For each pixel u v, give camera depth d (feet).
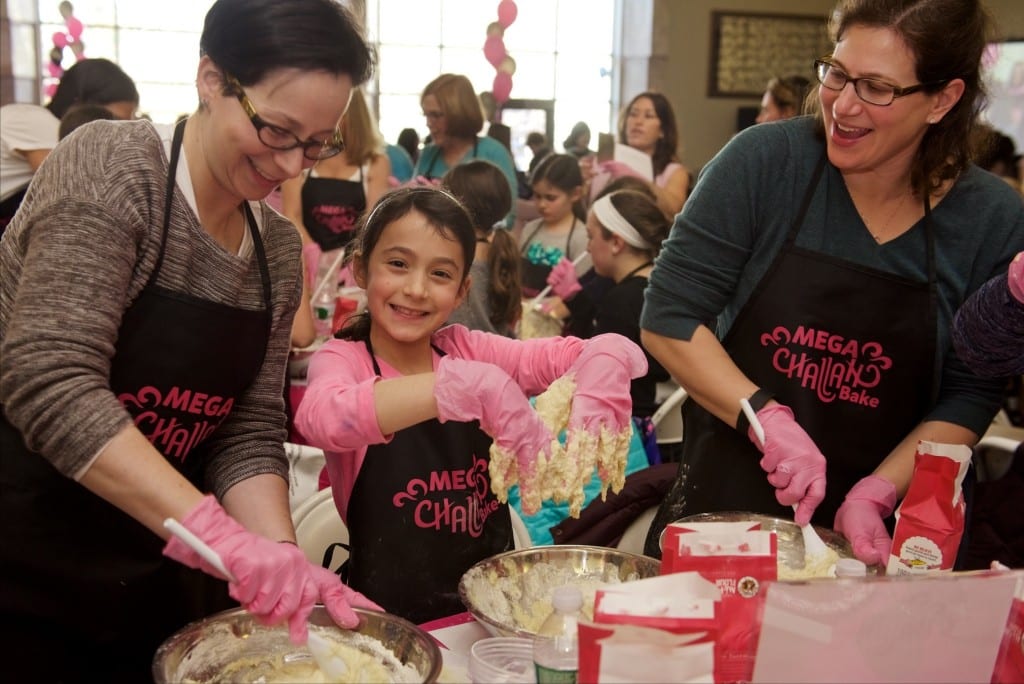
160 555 4.15
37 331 3.33
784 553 4.82
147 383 3.80
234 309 3.95
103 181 3.48
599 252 9.64
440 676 3.51
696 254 5.28
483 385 3.70
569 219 13.52
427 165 14.39
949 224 5.11
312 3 3.36
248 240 4.07
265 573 3.25
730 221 5.20
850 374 5.18
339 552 5.74
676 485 5.83
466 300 6.91
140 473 3.31
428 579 4.90
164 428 3.94
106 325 3.46
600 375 4.03
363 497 4.88
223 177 3.65
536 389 5.09
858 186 5.10
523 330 10.16
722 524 3.67
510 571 4.50
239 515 4.10
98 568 3.99
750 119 30.30
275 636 3.86
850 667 3.14
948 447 4.19
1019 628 3.47
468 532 5.01
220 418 4.18
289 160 3.48
